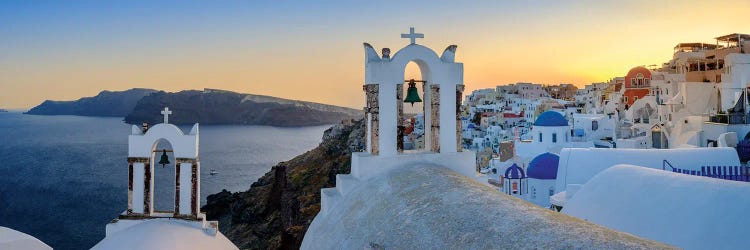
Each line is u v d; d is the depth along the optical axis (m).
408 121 90.62
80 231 77.81
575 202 17.92
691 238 12.23
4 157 188.88
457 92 14.44
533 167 41.38
